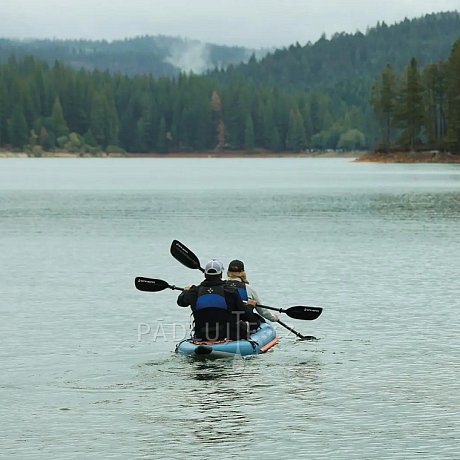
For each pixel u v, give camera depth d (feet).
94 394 66.44
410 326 89.20
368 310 98.02
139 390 67.26
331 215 232.94
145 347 81.35
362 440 56.39
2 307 101.60
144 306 102.32
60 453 54.70
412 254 147.64
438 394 65.67
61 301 105.50
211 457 53.88
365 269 130.11
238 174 599.57
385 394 65.67
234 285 77.87
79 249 159.74
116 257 148.05
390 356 76.84
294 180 472.03
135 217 231.30
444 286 114.11
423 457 53.62
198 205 275.39
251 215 235.40
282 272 127.65
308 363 74.43
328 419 60.23
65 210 257.55
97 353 78.89
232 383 68.85
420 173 558.56
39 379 70.54
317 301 103.71
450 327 88.53
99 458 53.88
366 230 190.60
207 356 75.82
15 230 197.36
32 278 124.26
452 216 226.58
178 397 65.31
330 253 149.89
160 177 541.34
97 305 102.89
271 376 70.54
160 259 145.28
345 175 541.75
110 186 414.82
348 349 79.61
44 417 61.21
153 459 53.67
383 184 403.13
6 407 63.46
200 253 151.12
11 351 79.77
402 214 234.17
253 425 59.21
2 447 55.67
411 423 59.36
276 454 54.29
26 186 416.87
